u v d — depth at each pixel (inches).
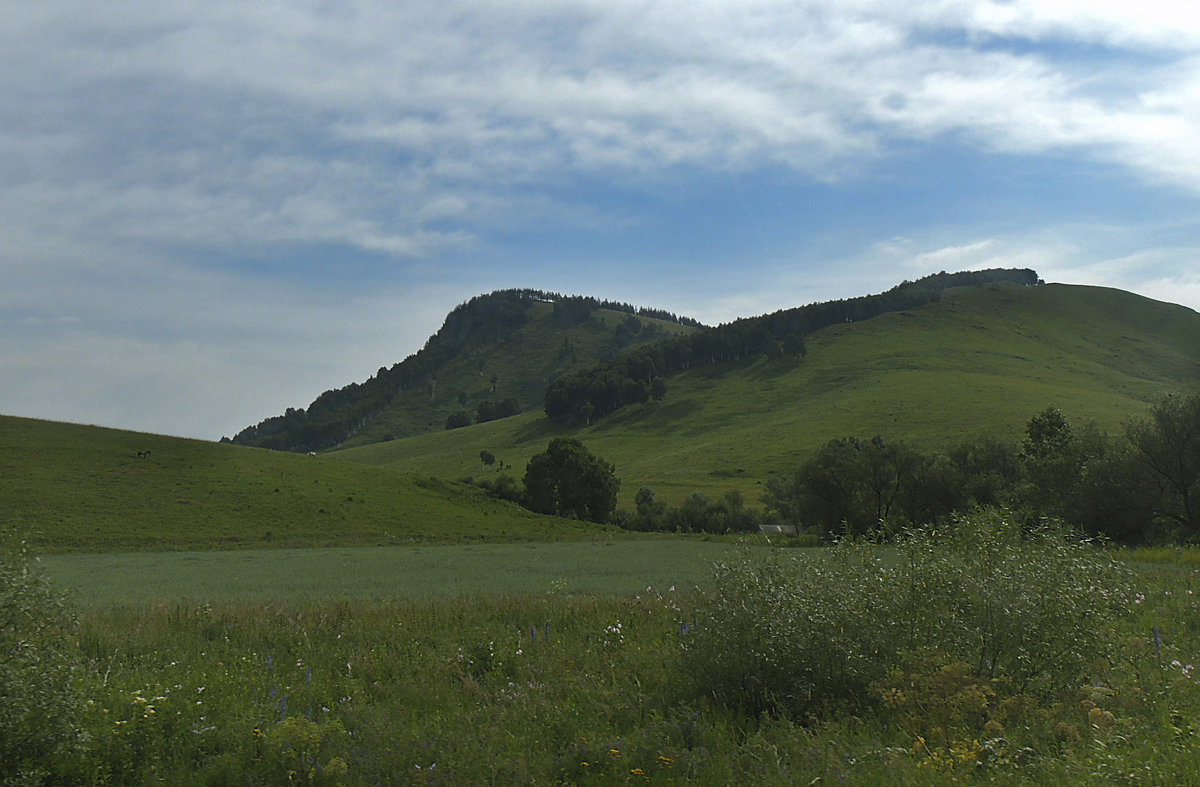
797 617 362.9
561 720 346.3
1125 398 7249.0
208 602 800.9
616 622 576.1
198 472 3420.3
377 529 2977.4
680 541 2682.1
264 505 3102.9
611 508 4313.5
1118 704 320.5
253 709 363.3
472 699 406.0
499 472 7268.7
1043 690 330.3
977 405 7047.2
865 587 382.9
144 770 295.4
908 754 275.1
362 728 335.6
